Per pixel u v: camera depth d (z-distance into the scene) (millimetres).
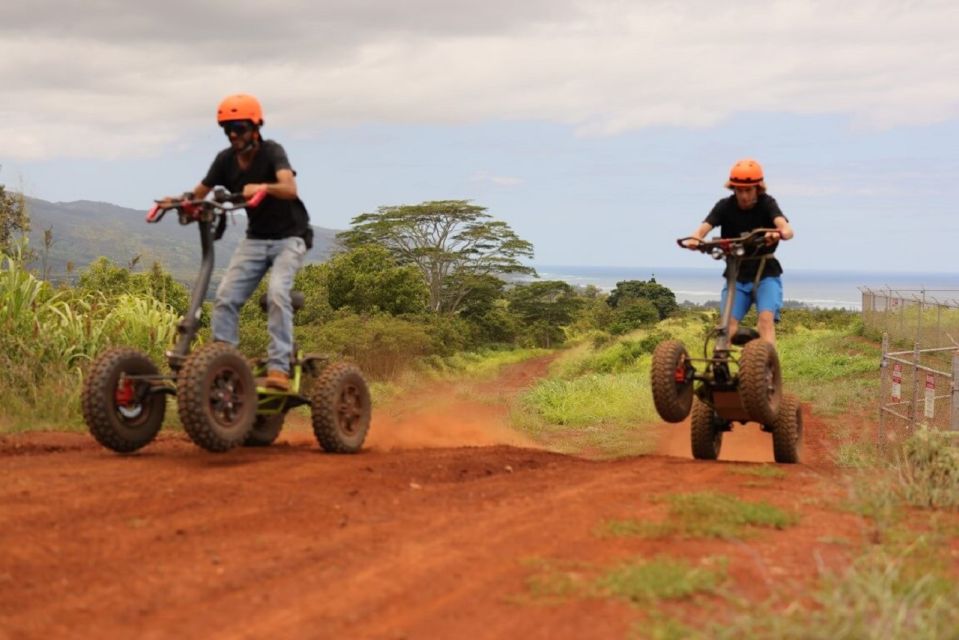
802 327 44500
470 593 3719
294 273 6820
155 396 6586
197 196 6832
